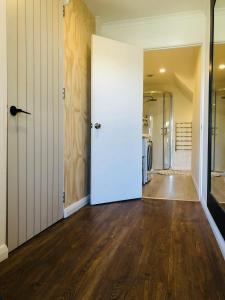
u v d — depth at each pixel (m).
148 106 6.40
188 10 2.85
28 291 1.18
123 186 2.98
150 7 2.78
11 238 1.58
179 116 6.35
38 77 1.83
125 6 2.77
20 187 1.66
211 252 1.61
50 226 2.07
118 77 2.88
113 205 2.79
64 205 2.31
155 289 1.21
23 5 1.64
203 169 2.74
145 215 2.41
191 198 3.14
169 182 4.37
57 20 2.11
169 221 2.24
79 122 2.63
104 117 2.79
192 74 4.97
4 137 1.48
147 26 3.06
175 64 4.34
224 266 1.44
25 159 1.71
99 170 2.80
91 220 2.25
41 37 1.86
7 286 1.22
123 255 1.56
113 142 2.88
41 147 1.90
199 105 3.24
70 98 2.39
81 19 2.64
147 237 1.86
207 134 2.48
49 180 2.03
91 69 2.71
